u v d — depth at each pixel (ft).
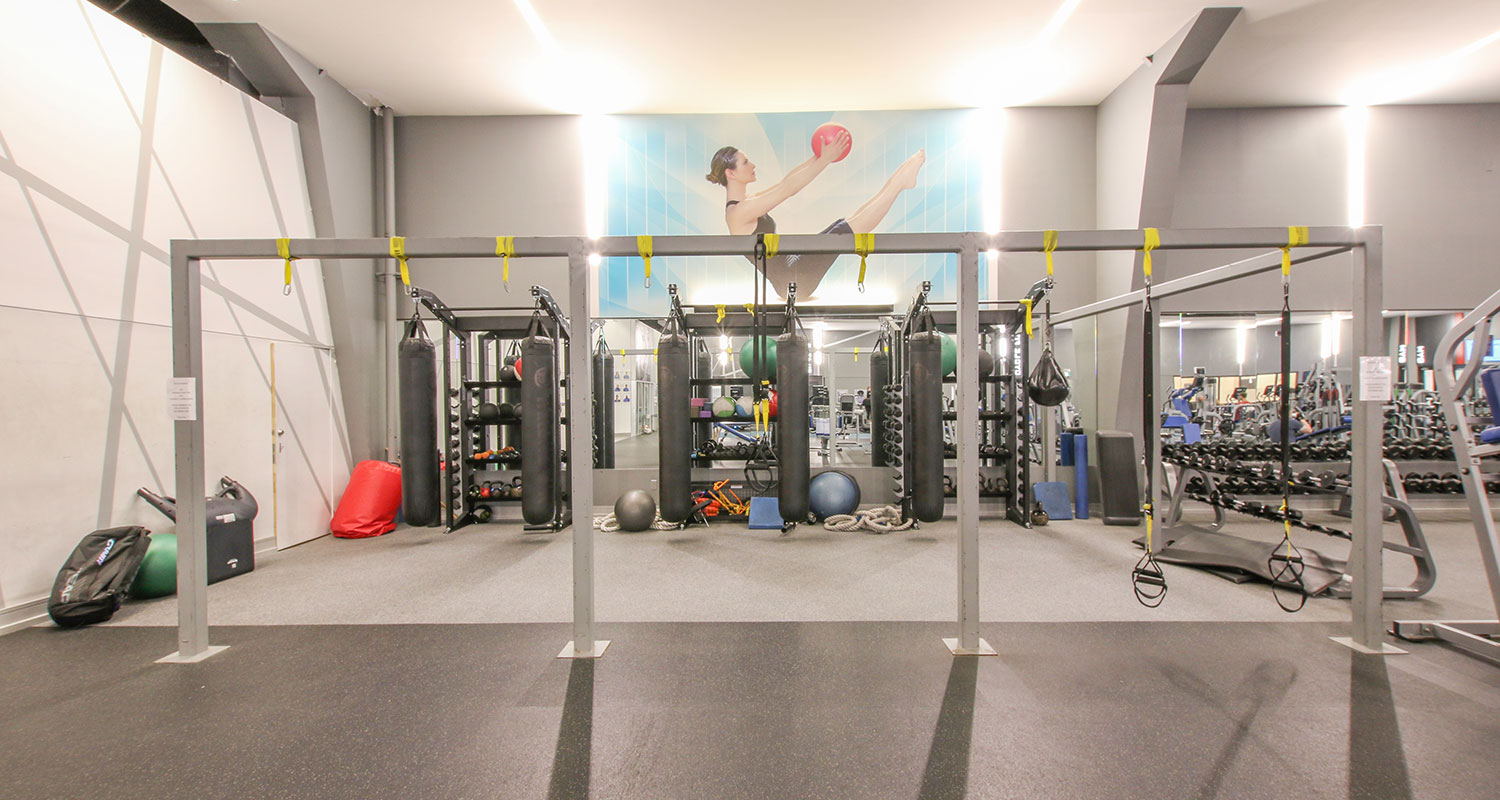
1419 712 6.38
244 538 12.32
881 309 18.81
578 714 6.51
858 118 18.99
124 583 10.10
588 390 8.02
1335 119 18.52
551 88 17.44
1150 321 7.89
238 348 13.82
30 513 9.75
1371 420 7.95
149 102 11.96
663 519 15.48
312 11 13.75
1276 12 14.01
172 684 7.36
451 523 16.21
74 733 6.26
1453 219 18.53
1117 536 15.21
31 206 9.88
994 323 17.12
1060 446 18.81
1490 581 7.97
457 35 14.80
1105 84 17.46
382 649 8.36
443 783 5.35
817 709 6.55
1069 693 6.85
